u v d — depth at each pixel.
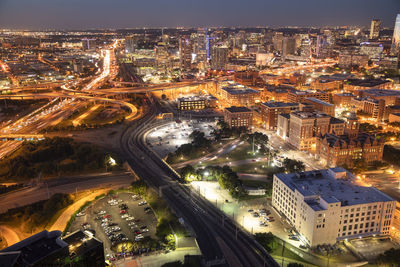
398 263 195.38
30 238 158.88
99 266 172.88
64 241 169.75
